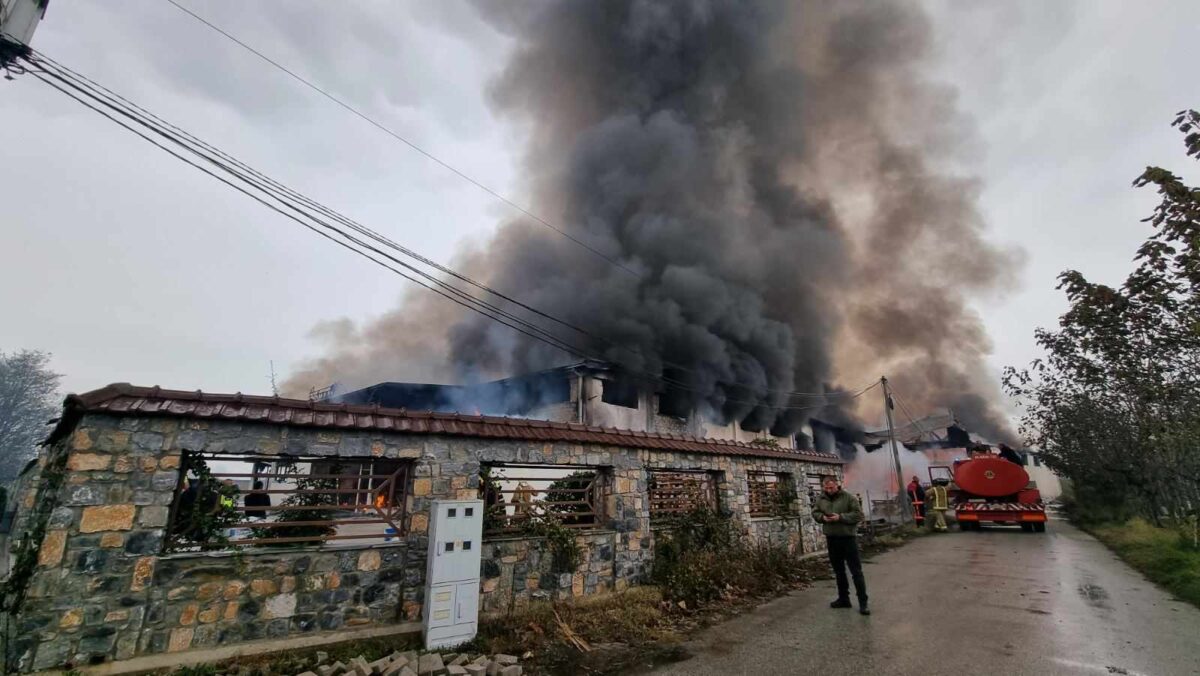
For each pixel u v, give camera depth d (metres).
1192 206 4.54
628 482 6.74
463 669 3.81
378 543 4.80
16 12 4.95
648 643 4.81
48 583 3.51
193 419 4.07
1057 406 15.53
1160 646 4.54
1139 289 5.49
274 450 4.33
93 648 3.57
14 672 3.35
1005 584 7.34
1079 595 6.61
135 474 3.86
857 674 3.99
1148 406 9.70
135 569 3.76
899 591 6.95
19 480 7.95
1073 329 8.36
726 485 8.31
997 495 14.77
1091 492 17.45
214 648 3.91
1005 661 4.20
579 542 6.02
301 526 4.60
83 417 3.76
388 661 3.88
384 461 4.98
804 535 10.06
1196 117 4.51
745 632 5.14
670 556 6.95
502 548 5.38
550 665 4.29
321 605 4.38
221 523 4.25
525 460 5.73
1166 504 12.88
